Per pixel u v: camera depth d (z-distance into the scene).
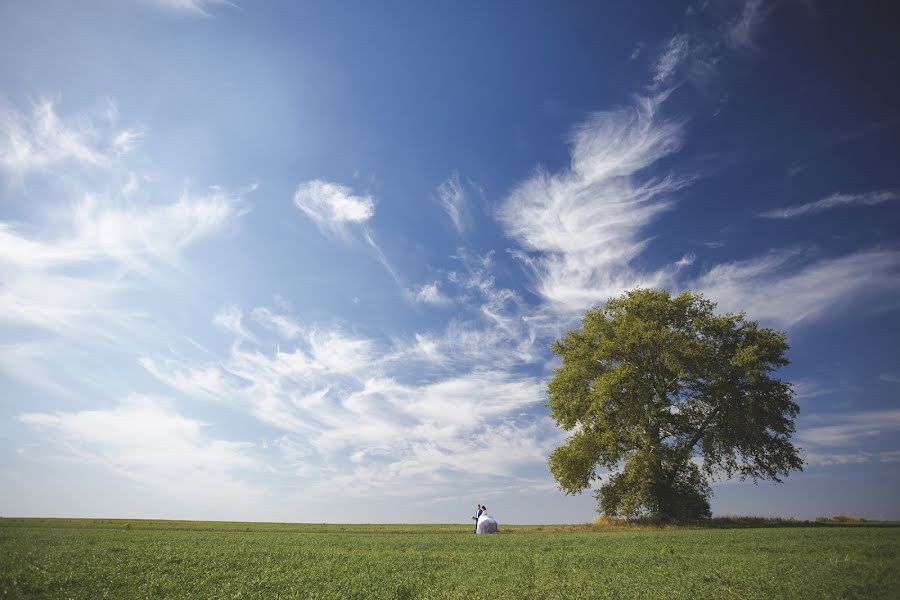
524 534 39.66
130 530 36.06
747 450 46.22
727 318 47.78
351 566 20.69
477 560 22.44
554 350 54.31
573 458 47.78
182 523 51.03
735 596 14.81
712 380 45.94
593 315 51.84
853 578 16.55
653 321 47.66
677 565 19.97
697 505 47.47
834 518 47.28
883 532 30.77
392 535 38.03
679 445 46.88
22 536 27.16
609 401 47.41
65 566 18.30
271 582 17.41
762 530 34.81
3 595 14.62
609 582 17.28
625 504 45.91
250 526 50.22
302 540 30.77
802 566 18.77
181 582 16.98
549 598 15.41
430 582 17.97
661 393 48.09
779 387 45.38
